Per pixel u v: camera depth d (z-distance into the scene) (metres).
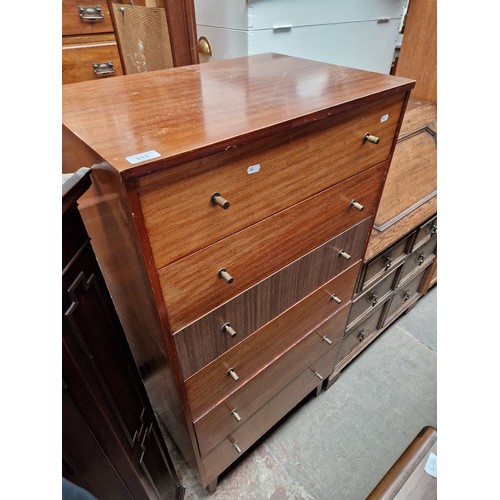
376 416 1.34
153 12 1.28
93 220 0.65
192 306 0.59
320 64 0.81
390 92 0.65
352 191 0.75
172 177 0.44
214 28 1.16
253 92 0.63
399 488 0.70
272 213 0.61
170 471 1.01
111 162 0.40
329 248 0.81
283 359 0.95
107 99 0.60
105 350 0.62
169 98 0.60
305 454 1.22
